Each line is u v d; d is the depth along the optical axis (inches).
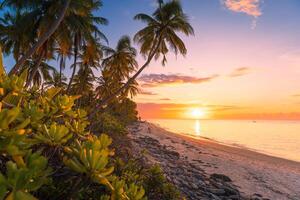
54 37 575.2
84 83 1120.2
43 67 973.2
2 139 41.0
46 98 95.2
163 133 1924.2
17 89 63.6
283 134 3299.7
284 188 621.6
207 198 433.7
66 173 67.0
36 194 71.6
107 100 671.1
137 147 769.6
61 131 69.7
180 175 543.5
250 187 595.8
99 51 906.7
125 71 1159.6
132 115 2484.0
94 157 56.6
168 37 753.6
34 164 43.9
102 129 528.1
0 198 33.4
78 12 546.3
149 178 228.8
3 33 691.4
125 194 78.0
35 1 531.5
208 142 1606.8
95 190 107.0
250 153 1224.2
